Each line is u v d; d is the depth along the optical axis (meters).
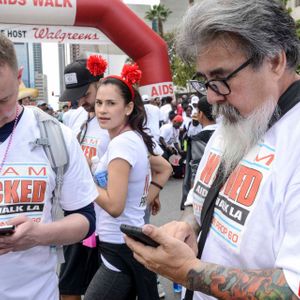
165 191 7.27
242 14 1.00
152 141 2.51
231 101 1.10
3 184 1.48
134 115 2.45
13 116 1.52
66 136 1.63
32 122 1.56
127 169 2.21
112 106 2.38
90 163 2.81
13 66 1.39
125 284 2.23
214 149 1.43
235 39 1.02
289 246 0.93
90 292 2.27
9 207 1.47
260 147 1.13
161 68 6.37
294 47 1.07
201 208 1.42
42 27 5.80
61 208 1.69
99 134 2.95
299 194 0.94
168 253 1.09
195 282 1.07
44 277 1.58
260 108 1.09
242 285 0.98
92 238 2.51
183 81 14.22
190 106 10.32
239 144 1.17
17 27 5.71
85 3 5.76
